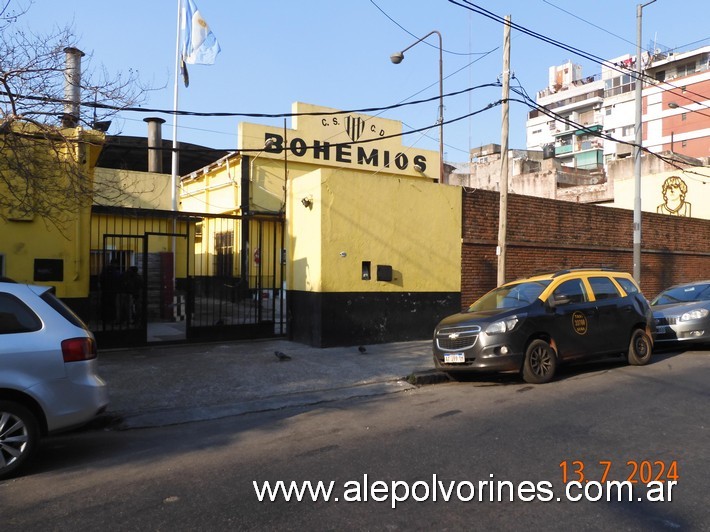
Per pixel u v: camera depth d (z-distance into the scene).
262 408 7.70
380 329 12.52
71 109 8.27
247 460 5.45
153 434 6.59
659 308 12.41
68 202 9.74
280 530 3.87
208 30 18.55
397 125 24.70
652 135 62.97
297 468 5.15
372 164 23.88
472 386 8.89
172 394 8.15
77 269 10.49
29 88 7.71
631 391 8.06
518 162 40.19
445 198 13.75
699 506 4.14
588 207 17.11
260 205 20.36
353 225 12.20
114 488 4.75
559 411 6.99
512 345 8.53
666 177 24.69
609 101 70.25
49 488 4.78
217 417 7.30
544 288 9.35
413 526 3.89
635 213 16.09
